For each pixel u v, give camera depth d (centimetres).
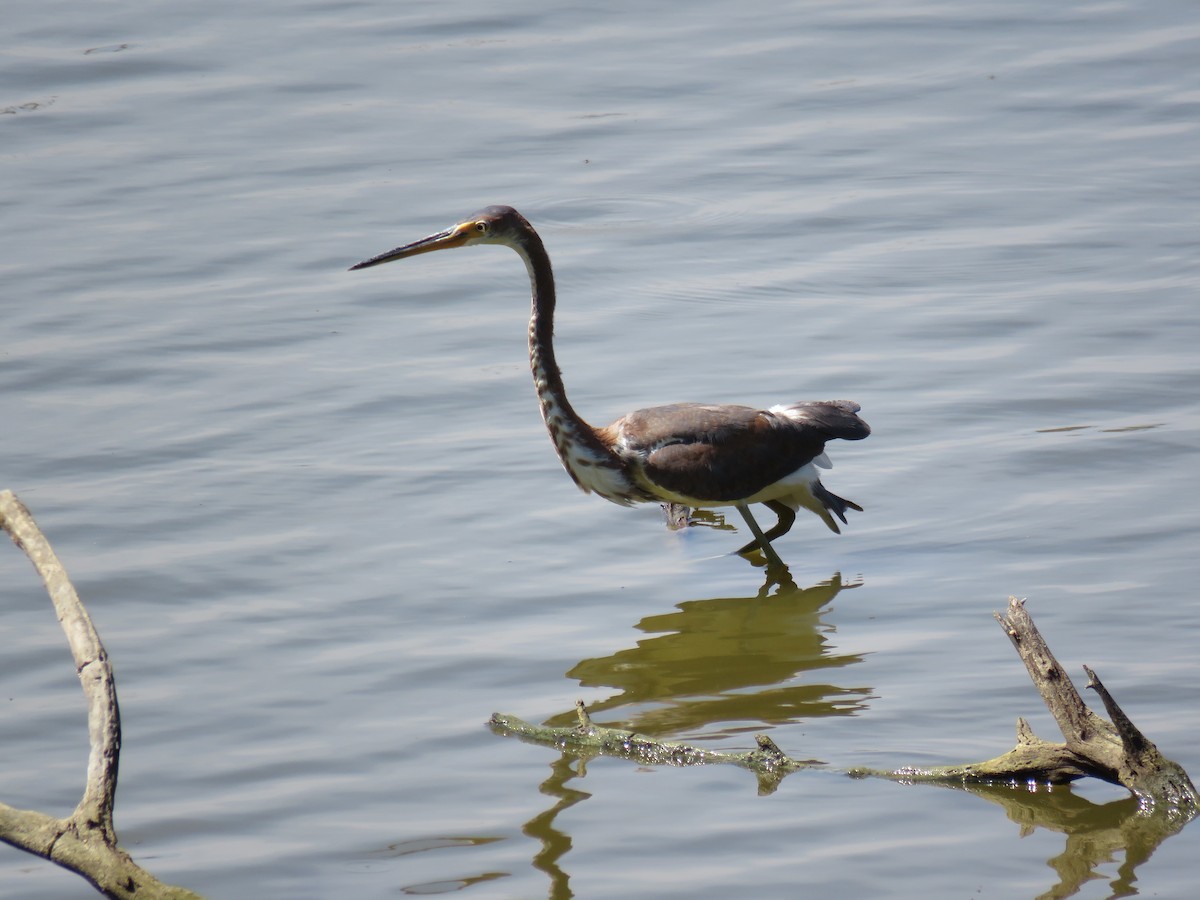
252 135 2305
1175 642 1088
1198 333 1630
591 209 2044
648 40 2662
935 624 1155
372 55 2611
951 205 2014
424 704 1057
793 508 1376
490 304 1805
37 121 2355
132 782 959
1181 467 1371
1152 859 857
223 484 1395
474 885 847
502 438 1487
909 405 1519
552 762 984
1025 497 1345
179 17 2803
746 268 1864
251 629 1159
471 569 1259
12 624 1170
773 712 1041
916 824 902
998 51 2567
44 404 1556
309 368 1639
